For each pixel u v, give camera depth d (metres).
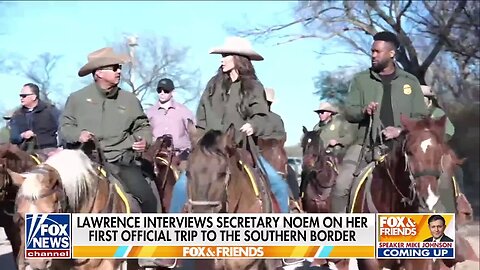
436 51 23.98
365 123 7.59
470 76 31.41
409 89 7.35
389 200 6.79
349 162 7.83
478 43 22.91
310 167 13.41
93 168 6.58
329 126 13.76
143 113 7.41
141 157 7.96
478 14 22.50
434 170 6.21
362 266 6.89
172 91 12.45
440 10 23.27
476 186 33.44
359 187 7.14
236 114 7.09
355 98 7.48
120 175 7.19
